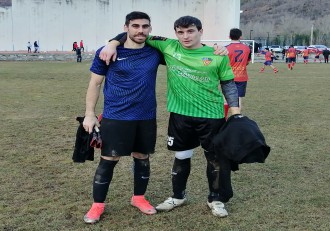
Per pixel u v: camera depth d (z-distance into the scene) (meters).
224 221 3.65
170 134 3.80
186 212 3.86
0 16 39.69
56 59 35.16
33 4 39.97
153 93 3.71
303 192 4.34
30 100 11.15
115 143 3.62
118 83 3.58
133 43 3.57
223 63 3.61
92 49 41.06
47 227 3.52
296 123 8.07
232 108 3.69
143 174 3.86
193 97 3.63
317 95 12.45
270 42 71.12
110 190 4.42
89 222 3.59
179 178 3.88
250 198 4.18
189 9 40.41
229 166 3.65
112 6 40.69
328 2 113.31
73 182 4.65
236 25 37.56
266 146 3.39
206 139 3.71
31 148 6.11
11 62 32.00
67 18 40.44
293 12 114.69
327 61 35.12
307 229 3.50
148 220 3.68
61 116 8.78
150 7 40.53
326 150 6.02
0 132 7.13
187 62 3.57
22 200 4.10
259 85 15.48
